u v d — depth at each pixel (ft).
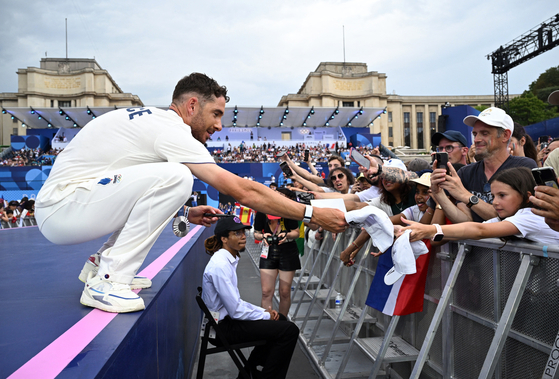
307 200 11.15
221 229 8.43
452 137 10.39
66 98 161.17
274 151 117.60
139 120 5.24
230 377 10.28
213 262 8.21
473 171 8.39
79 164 5.12
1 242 14.82
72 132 119.44
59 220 4.97
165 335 5.98
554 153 10.64
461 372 6.20
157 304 5.36
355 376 9.04
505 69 92.07
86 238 5.08
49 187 5.10
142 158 5.26
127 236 4.82
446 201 6.56
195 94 5.74
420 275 7.14
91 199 4.87
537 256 4.66
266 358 8.21
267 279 13.20
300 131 131.23
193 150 5.15
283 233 12.82
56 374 2.86
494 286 5.47
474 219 7.22
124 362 3.69
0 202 41.42
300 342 12.25
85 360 3.10
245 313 7.97
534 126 47.29
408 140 204.64
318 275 16.72
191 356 10.24
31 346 3.47
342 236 12.95
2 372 2.91
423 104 206.18
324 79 166.91
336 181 14.10
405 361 7.61
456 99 206.49
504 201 5.56
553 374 4.06
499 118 7.39
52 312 4.62
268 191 5.24
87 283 4.91
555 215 4.47
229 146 121.90
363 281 10.73
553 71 182.70
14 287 6.28
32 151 116.47
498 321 5.36
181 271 8.25
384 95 171.01
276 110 117.29
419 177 7.73
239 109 115.55
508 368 5.13
